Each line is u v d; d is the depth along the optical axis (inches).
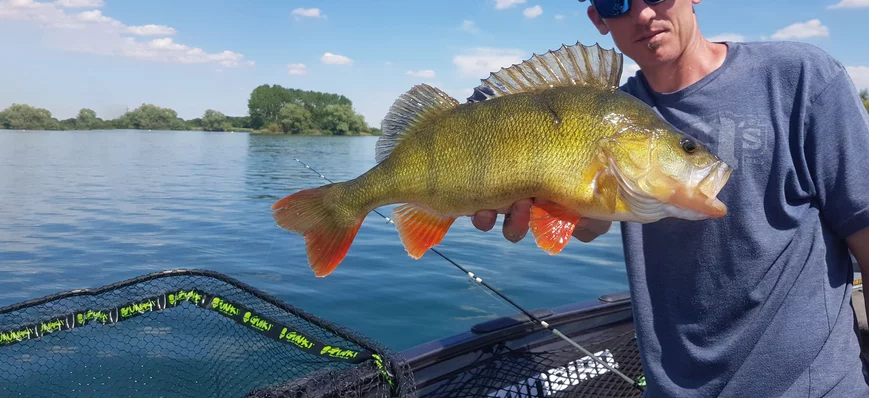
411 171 24.0
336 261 25.4
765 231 19.5
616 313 38.9
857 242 18.9
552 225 22.0
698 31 21.0
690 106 20.9
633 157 20.8
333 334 24.6
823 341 19.1
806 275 19.4
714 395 20.7
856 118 18.2
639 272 22.6
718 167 19.5
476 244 91.4
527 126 22.0
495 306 58.7
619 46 21.6
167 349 29.5
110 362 28.3
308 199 26.1
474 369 31.7
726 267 20.2
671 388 21.5
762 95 19.6
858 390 19.1
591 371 32.8
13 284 66.9
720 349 20.5
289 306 25.0
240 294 26.7
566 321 36.9
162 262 77.8
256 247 88.0
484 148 22.4
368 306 58.5
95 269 74.1
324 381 22.7
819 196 19.2
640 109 21.4
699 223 20.7
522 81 23.6
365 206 25.3
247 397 22.4
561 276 70.7
